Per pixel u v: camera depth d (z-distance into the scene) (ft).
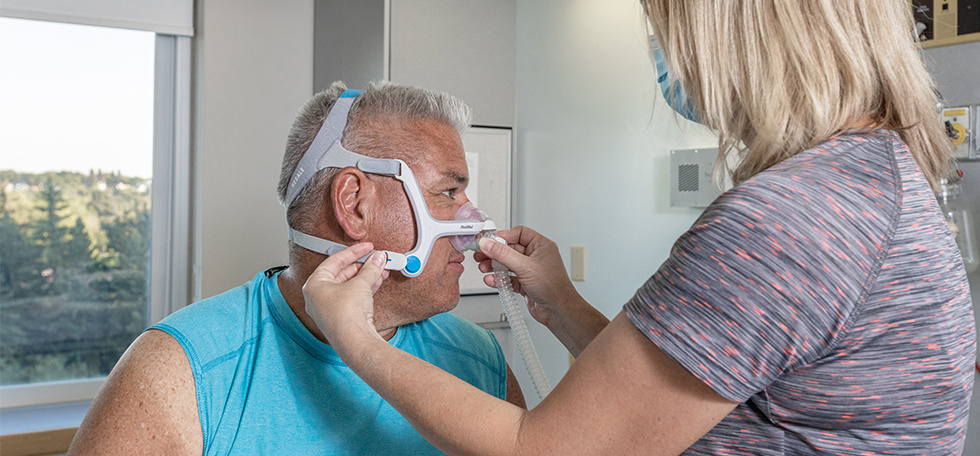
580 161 7.82
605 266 7.51
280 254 8.46
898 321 1.80
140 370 2.62
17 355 8.05
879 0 2.02
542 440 1.96
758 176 1.88
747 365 1.76
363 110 2.93
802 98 1.98
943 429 1.90
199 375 2.71
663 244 6.73
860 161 1.89
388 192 2.88
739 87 2.06
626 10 7.10
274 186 8.43
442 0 7.41
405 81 7.16
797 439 1.96
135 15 8.04
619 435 1.91
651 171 6.85
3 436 7.13
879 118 2.11
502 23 7.85
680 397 1.84
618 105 7.27
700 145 6.29
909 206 1.86
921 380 1.83
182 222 8.51
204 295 8.12
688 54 2.13
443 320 3.65
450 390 2.10
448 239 3.03
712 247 1.80
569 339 3.28
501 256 3.11
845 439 1.90
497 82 7.83
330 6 8.14
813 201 1.79
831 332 1.76
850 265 1.76
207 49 8.07
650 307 1.85
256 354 2.92
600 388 1.91
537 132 8.57
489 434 2.02
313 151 2.94
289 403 2.90
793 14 1.95
